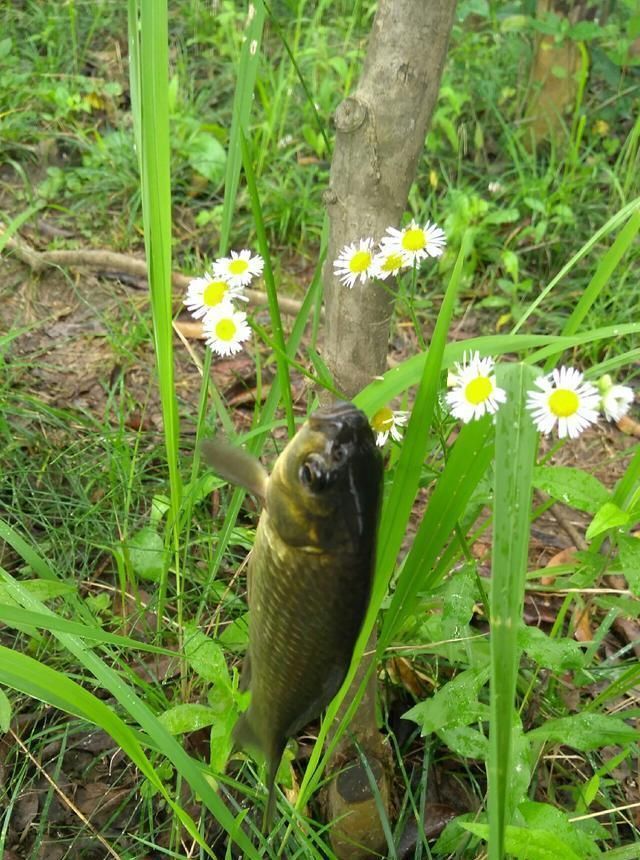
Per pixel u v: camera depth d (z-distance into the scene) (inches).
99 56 33.0
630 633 17.0
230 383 22.0
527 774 11.0
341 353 11.5
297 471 7.6
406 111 10.2
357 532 7.7
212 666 12.6
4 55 30.8
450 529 9.9
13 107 29.6
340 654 8.4
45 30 32.4
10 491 18.3
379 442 10.9
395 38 10.0
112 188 27.2
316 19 31.9
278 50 32.9
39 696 10.4
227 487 18.2
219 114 30.1
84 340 22.9
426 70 10.1
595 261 25.8
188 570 16.2
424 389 8.9
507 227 27.0
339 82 31.3
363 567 7.9
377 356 11.6
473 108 29.8
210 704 14.1
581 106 30.1
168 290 11.4
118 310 23.8
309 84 31.3
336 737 11.3
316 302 13.6
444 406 11.9
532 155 28.6
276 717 9.3
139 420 20.4
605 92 31.0
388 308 11.3
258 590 8.5
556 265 25.9
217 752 12.1
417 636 14.4
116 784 14.1
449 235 25.3
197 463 14.3
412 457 9.2
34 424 19.8
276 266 25.3
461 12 29.8
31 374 21.6
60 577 16.3
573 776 14.4
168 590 16.2
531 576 14.1
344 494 7.6
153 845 12.5
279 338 11.2
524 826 11.0
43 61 31.4
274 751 9.7
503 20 32.4
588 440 21.8
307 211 26.5
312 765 11.6
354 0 35.6
